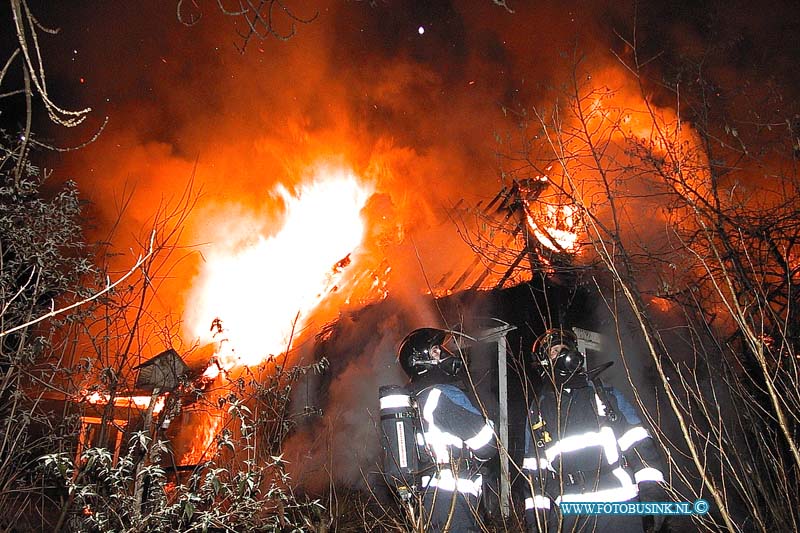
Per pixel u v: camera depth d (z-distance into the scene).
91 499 3.76
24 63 2.03
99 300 4.38
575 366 3.52
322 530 4.00
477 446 3.54
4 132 4.05
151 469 3.61
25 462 4.39
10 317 4.11
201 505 3.96
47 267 4.16
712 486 2.28
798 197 4.94
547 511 3.40
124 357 4.33
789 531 2.85
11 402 4.12
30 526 4.31
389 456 3.60
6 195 4.12
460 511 3.50
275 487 3.87
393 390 3.72
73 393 4.32
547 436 3.41
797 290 4.04
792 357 2.94
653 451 3.32
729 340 4.36
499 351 5.96
